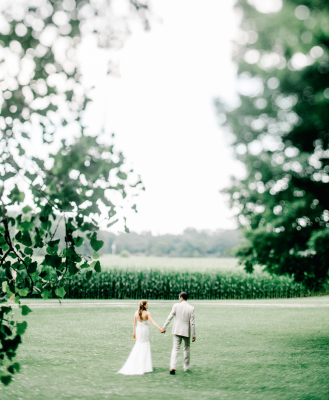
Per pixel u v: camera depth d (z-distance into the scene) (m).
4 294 3.71
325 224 6.31
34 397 6.54
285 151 6.28
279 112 6.06
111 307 22.11
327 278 8.84
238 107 6.33
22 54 2.82
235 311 21.08
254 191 6.78
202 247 121.19
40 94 2.92
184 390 7.01
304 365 9.06
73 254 3.45
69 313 19.03
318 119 5.57
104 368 8.77
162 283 30.31
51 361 9.41
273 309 22.11
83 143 2.98
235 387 7.23
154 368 8.77
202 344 11.85
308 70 5.65
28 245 3.36
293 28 5.60
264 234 6.76
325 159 5.95
